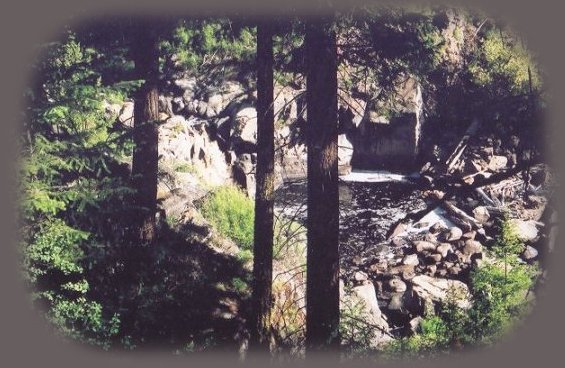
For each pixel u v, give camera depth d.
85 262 10.41
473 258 21.28
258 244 12.12
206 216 17.89
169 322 12.00
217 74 22.59
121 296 11.21
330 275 10.28
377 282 18.78
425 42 10.73
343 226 24.55
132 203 12.93
